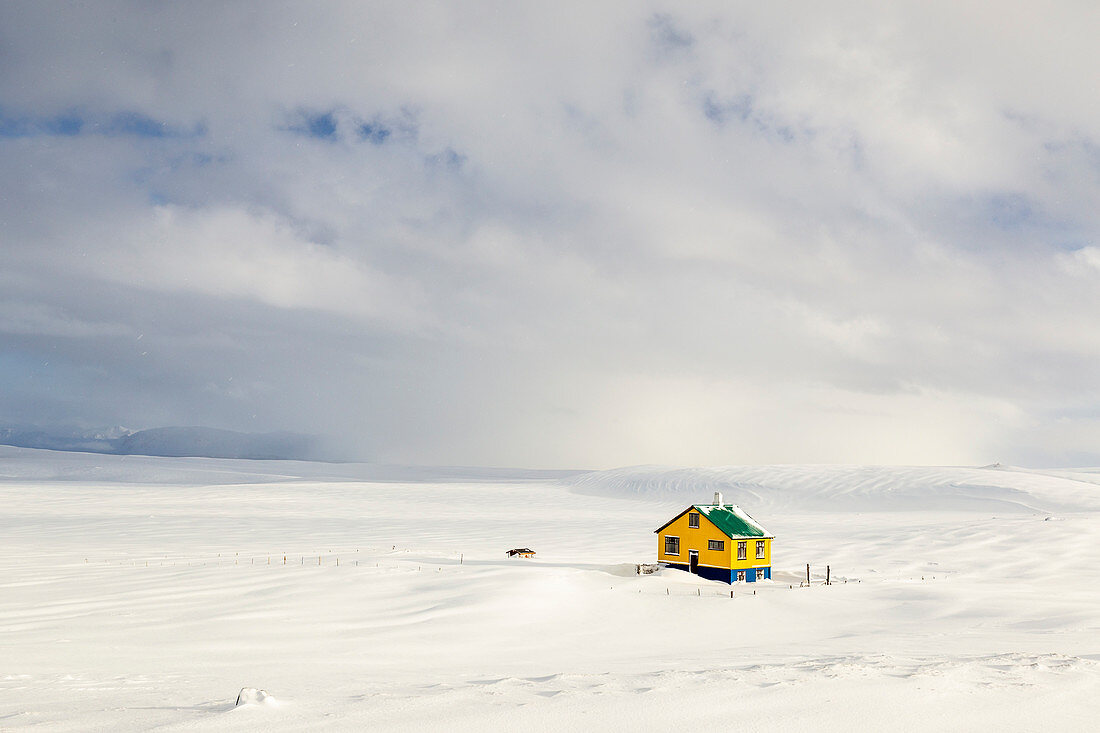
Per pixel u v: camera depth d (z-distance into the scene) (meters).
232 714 10.32
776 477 151.38
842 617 33.25
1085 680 12.60
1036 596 38.41
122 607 31.94
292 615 30.69
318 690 13.23
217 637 25.80
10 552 55.34
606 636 28.42
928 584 43.59
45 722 9.95
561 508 128.62
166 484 175.25
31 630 26.38
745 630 30.25
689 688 12.05
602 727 9.89
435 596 35.22
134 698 12.42
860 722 10.14
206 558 51.56
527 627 29.67
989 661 14.73
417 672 17.86
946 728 9.92
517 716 10.34
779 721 10.18
